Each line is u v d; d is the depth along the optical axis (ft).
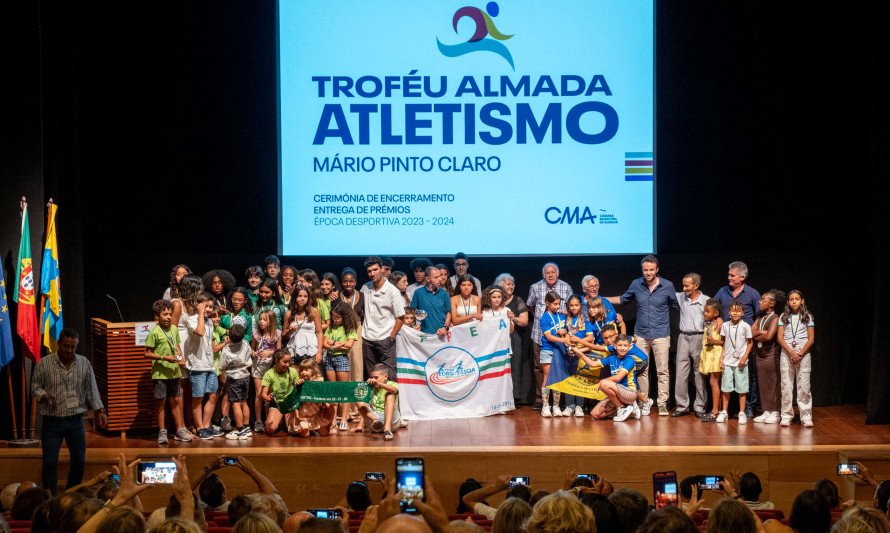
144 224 35.32
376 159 34.53
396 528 10.53
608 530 14.35
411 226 34.71
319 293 30.99
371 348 31.86
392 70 34.42
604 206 34.63
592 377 32.12
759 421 31.37
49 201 30.78
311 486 27.43
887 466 27.22
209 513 19.60
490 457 27.37
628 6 34.32
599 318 32.45
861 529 13.16
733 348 30.96
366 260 31.60
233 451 27.58
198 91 34.94
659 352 32.55
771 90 34.71
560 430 30.22
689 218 35.19
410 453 27.37
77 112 33.81
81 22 34.58
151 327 29.37
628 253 34.68
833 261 34.88
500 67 34.45
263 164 35.14
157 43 34.81
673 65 34.83
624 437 29.14
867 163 34.71
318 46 34.40
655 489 17.54
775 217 35.06
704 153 35.01
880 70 31.83
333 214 34.65
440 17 34.40
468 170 34.58
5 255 29.96
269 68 34.86
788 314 31.14
